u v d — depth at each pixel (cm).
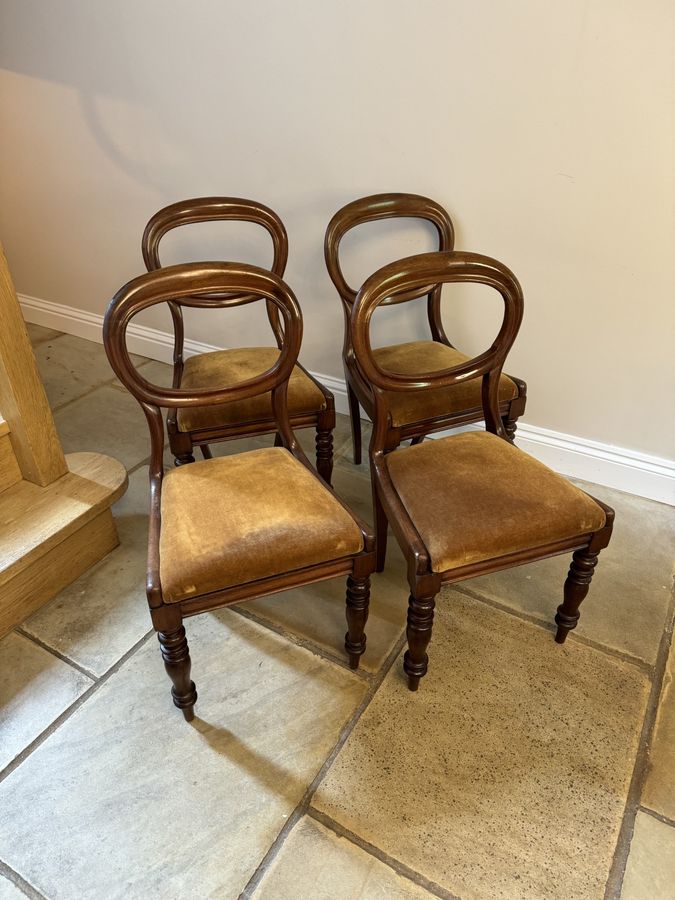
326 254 172
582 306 178
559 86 153
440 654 148
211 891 107
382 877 109
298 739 130
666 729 132
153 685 141
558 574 171
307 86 184
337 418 240
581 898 106
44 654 148
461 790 121
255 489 127
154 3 193
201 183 222
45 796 121
